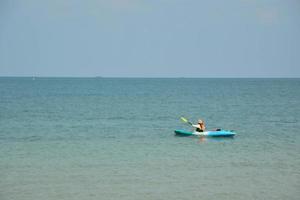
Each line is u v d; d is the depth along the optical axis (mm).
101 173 29297
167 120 59906
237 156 34750
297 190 26062
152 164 31781
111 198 24516
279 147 38594
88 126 51938
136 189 26016
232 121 59312
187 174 29188
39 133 45938
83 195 24953
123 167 30875
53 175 28812
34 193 25250
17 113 65938
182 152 36094
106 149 37125
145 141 41375
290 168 31000
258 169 30672
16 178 28109
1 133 45750
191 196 24922
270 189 26266
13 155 34562
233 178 28391
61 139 42219
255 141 41719
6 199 24281
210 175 29047
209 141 41531
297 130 49656
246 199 24516
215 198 24656
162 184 26984
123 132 47219
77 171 29766
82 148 37562
